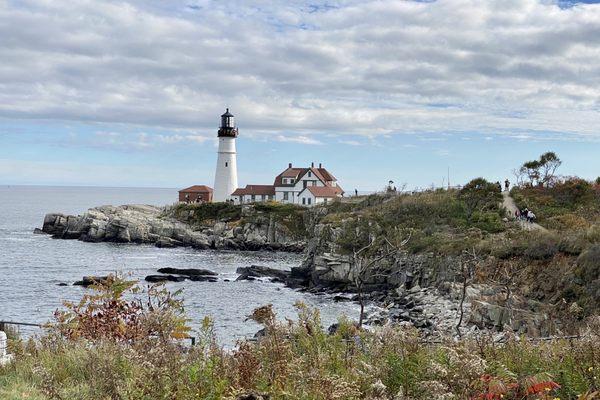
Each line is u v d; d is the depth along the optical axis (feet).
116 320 36.09
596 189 202.69
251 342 32.83
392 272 161.89
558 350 29.78
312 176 370.12
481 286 118.32
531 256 125.08
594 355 26.58
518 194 209.26
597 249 110.42
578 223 163.63
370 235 188.55
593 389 23.44
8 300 143.02
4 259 229.66
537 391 20.68
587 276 107.04
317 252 198.59
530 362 26.91
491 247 137.90
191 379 22.71
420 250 162.61
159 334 27.76
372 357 28.35
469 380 21.04
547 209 188.44
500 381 20.04
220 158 386.73
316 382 21.85
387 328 31.78
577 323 59.72
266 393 22.56
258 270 197.57
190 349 27.35
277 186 375.45
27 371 29.14
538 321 91.66
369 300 152.97
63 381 26.94
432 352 28.66
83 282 168.04
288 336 30.12
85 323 36.88
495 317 98.22
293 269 190.08
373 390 22.65
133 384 21.79
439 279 144.97
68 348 33.19
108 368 24.82
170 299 37.32
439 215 196.75
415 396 22.90
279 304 145.89
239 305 143.43
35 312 127.24
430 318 116.57
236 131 389.60
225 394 22.20
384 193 268.62
